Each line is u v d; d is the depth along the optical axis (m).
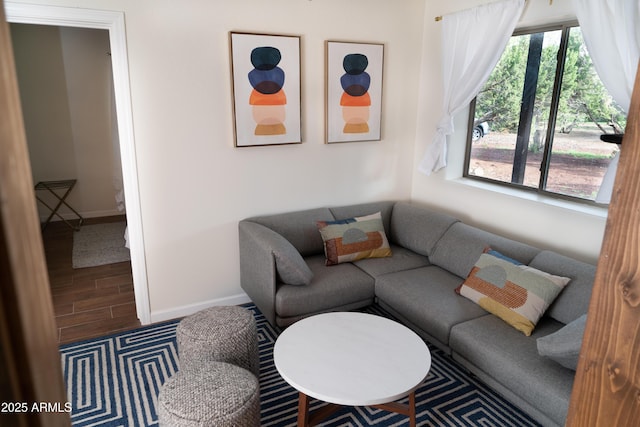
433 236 3.53
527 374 2.19
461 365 2.79
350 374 2.10
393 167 4.16
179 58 3.04
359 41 3.67
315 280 3.20
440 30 3.75
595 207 2.99
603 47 2.52
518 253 2.97
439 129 3.77
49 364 0.45
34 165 5.57
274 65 3.33
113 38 2.84
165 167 3.15
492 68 3.29
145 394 2.55
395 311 3.18
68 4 2.68
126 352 2.96
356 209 3.90
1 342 0.37
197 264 3.43
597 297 0.73
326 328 2.49
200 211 3.35
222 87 3.22
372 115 3.87
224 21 3.12
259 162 3.49
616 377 0.72
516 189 3.54
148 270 3.26
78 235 5.26
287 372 2.11
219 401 1.90
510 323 2.58
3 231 0.36
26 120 5.41
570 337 2.05
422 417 2.39
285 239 3.28
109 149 5.89
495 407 2.47
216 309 2.64
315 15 3.44
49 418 0.45
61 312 3.48
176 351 2.97
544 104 3.24
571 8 2.80
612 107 2.83
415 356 2.24
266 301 3.12
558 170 3.23
